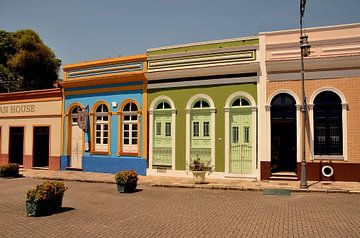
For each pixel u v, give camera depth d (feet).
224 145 52.21
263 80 50.21
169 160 56.08
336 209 30.99
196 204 34.68
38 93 70.59
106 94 62.49
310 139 47.39
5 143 75.00
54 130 68.33
